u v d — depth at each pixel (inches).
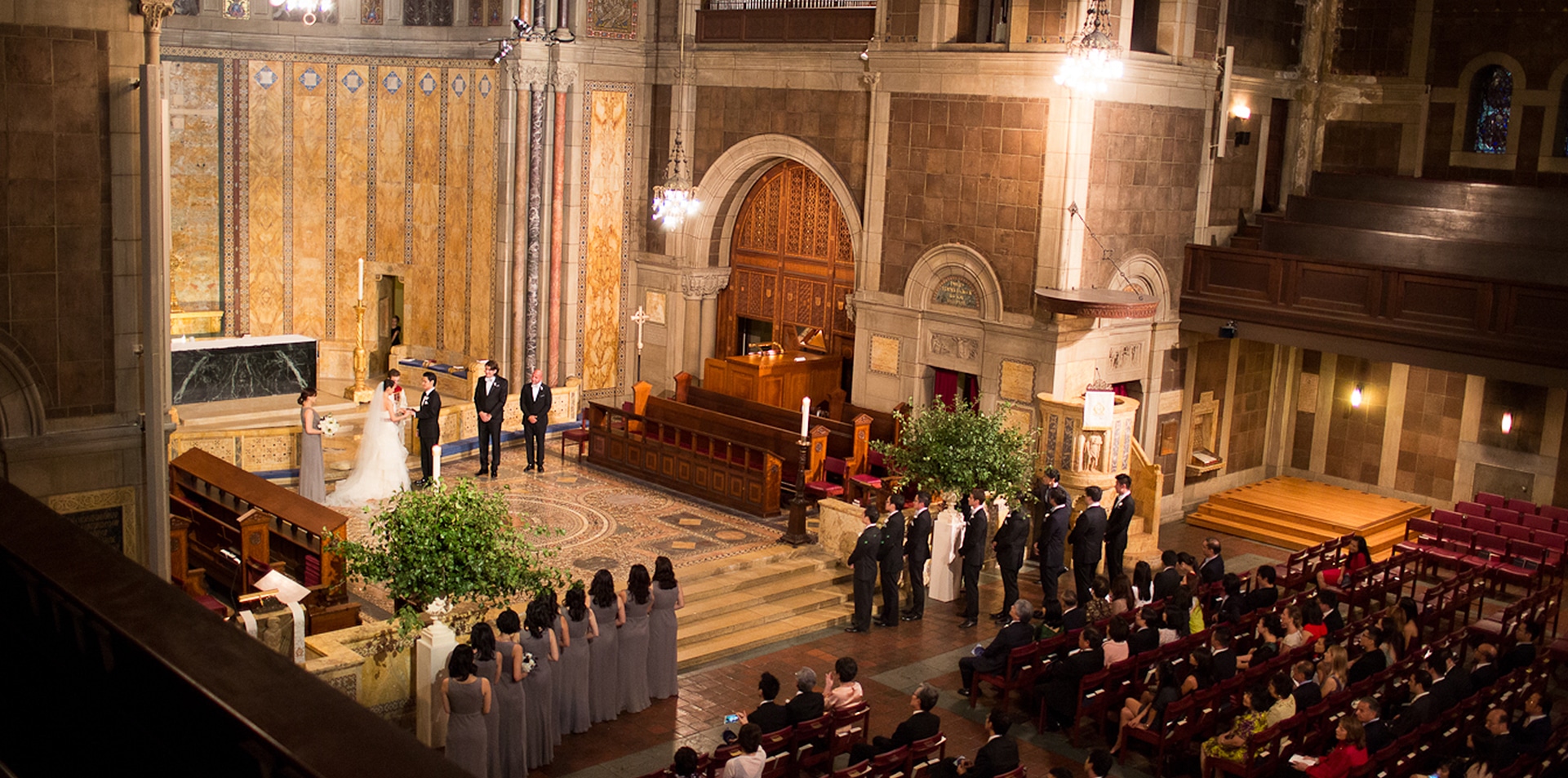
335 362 1037.2
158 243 496.4
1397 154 945.5
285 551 631.8
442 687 457.4
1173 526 922.7
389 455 794.2
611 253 1015.0
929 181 852.0
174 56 951.6
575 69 954.7
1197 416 942.4
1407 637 611.8
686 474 847.7
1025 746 546.0
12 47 465.7
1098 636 550.9
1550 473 886.4
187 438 773.3
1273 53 939.3
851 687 505.0
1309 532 882.8
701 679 592.1
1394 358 797.2
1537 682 589.6
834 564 727.7
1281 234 885.8
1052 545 687.1
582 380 1010.7
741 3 968.3
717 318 1031.0
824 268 957.2
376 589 652.1
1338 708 520.1
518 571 503.5
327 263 1026.1
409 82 999.6
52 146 478.3
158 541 515.8
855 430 832.9
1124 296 773.9
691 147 995.9
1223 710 532.1
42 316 484.1
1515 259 780.0
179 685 133.3
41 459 490.3
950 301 852.0
